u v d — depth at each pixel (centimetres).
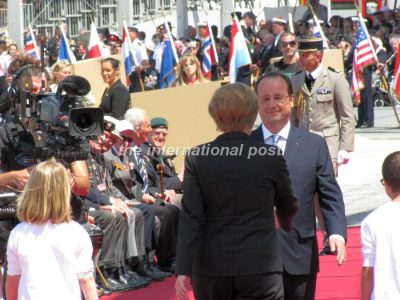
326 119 2339
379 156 3900
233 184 1333
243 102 1361
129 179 2272
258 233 1334
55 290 1374
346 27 5994
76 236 1390
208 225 1345
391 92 5206
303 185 1503
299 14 6381
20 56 2742
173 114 2942
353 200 3089
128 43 4053
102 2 6769
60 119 1595
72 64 2884
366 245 1346
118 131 2241
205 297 1346
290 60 2848
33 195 1380
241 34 3734
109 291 2123
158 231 2289
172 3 7262
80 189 1631
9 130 1700
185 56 3059
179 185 2422
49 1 6712
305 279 1483
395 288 1322
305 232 1484
